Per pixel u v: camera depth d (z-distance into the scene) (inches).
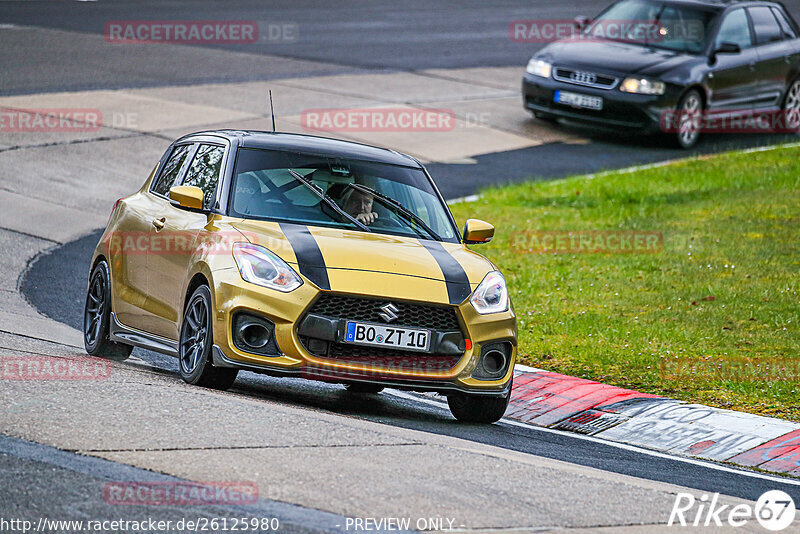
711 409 1222.9
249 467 778.8
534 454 996.6
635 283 1800.0
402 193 1219.2
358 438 895.7
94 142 2506.2
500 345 1101.7
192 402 940.6
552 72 2992.1
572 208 2317.9
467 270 1117.7
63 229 1967.3
